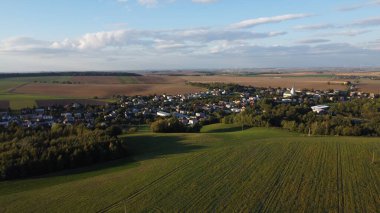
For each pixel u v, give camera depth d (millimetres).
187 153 61438
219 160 54062
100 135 72500
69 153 58938
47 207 37250
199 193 39062
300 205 34469
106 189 42250
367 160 51000
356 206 33938
